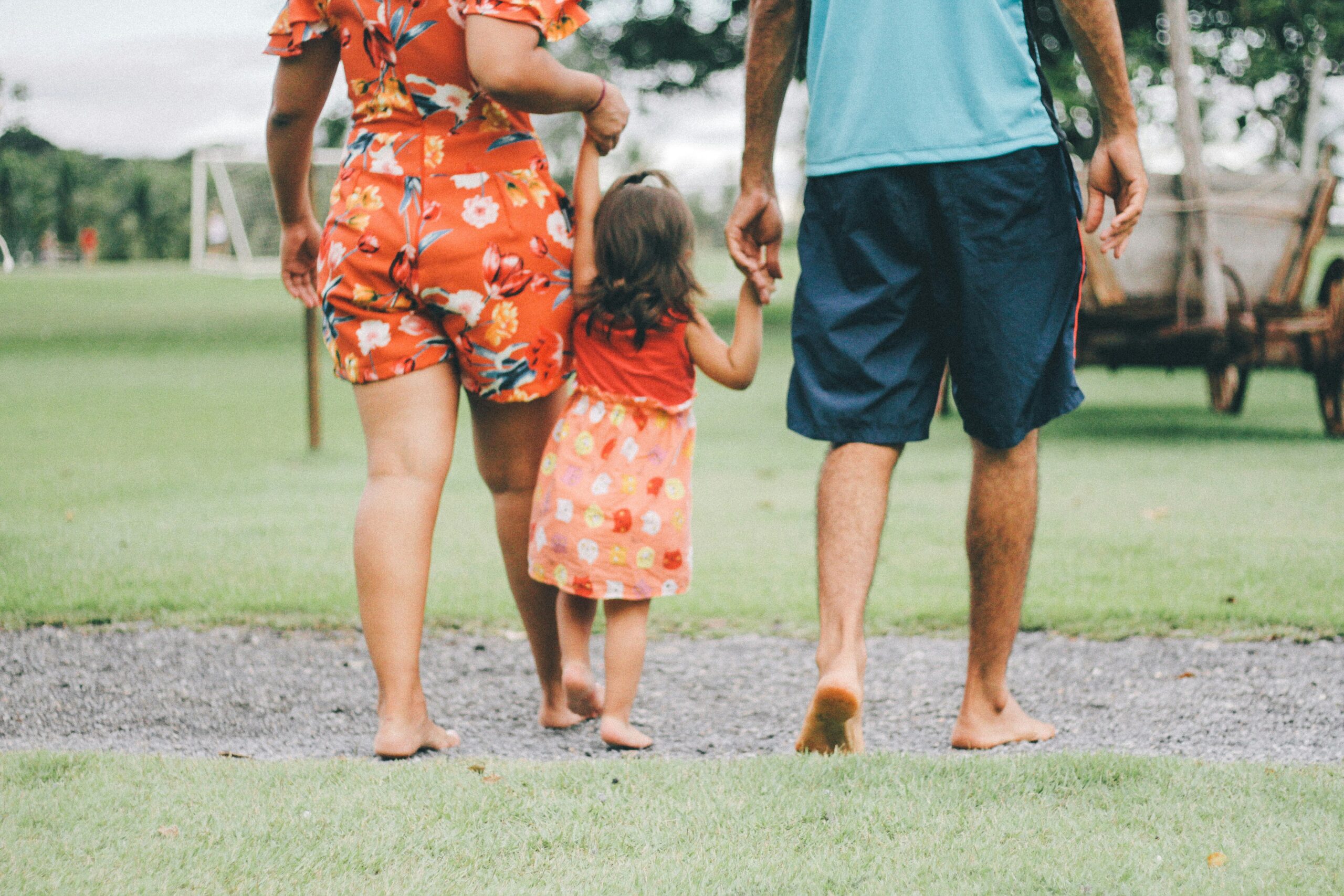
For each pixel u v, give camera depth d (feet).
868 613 11.69
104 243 161.27
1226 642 10.30
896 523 16.46
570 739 8.23
